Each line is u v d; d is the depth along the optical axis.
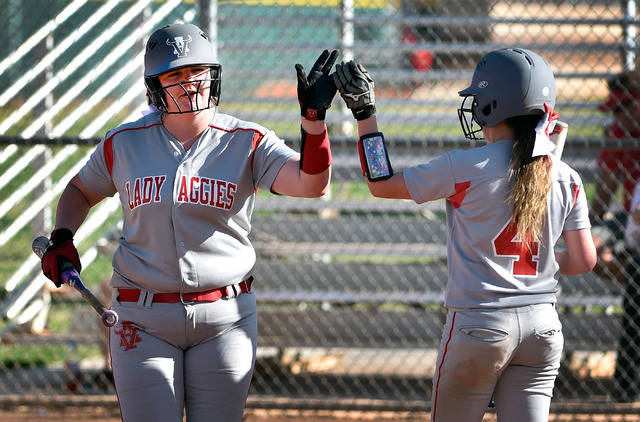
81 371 21.12
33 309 23.16
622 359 19.36
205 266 9.97
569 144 17.34
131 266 10.04
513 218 9.72
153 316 9.88
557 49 24.19
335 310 21.75
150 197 9.84
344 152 23.52
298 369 21.94
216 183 9.95
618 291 21.72
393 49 24.92
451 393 10.17
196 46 9.86
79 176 10.74
